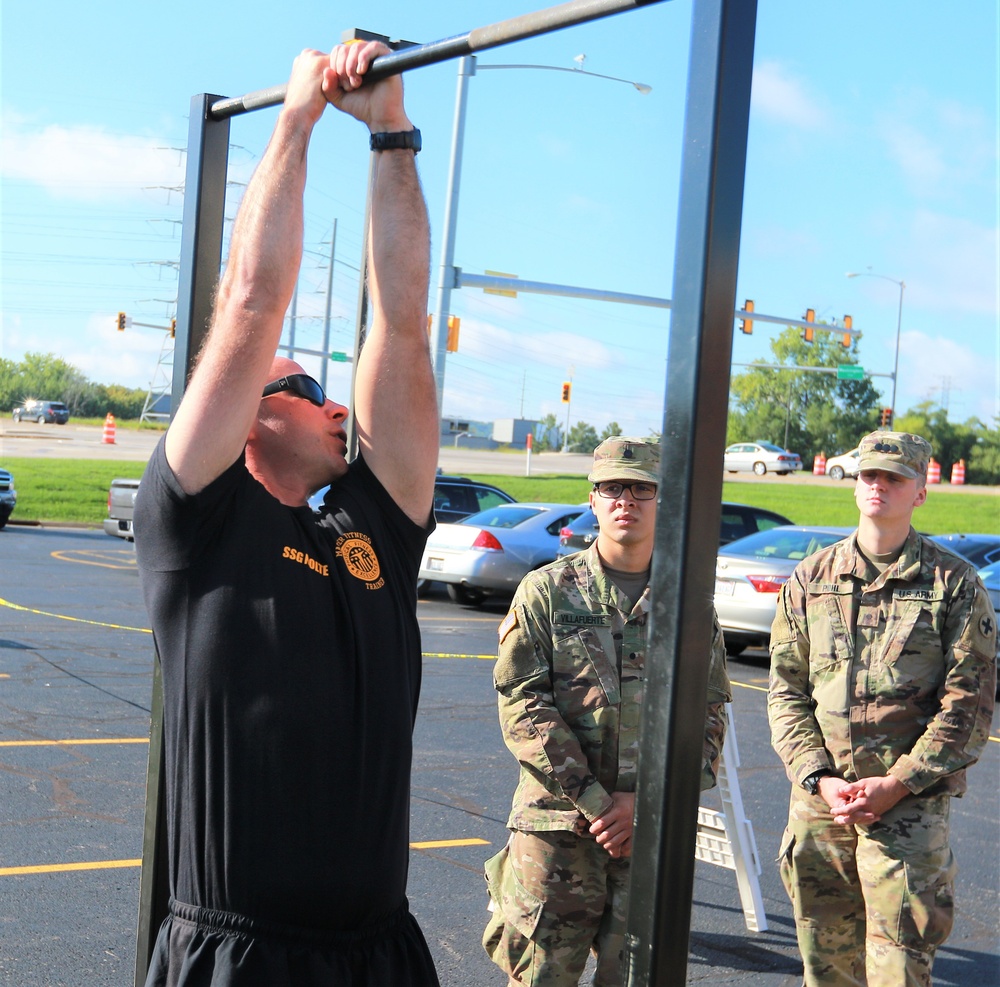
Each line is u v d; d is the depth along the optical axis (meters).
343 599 1.80
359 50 1.88
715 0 1.39
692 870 1.46
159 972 1.76
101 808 5.07
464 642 10.98
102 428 74.19
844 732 3.00
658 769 1.43
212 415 1.70
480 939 3.99
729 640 11.10
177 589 1.75
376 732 1.78
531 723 2.65
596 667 2.71
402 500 2.01
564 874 2.65
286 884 1.68
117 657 8.71
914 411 90.62
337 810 1.72
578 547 12.73
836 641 3.05
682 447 1.42
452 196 19.75
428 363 2.08
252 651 1.71
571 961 2.65
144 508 1.76
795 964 3.92
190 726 1.74
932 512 46.53
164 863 2.24
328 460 1.98
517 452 88.69
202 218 2.31
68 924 3.85
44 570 15.12
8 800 5.09
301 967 1.67
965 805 6.28
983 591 2.97
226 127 2.34
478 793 5.77
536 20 1.64
